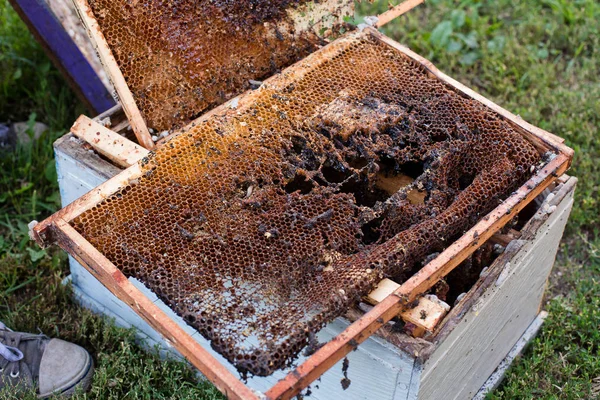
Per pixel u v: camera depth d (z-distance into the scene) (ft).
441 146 8.12
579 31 15.14
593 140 12.64
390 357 6.93
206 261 6.91
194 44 8.63
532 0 16.10
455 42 14.90
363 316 6.27
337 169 8.14
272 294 6.70
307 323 6.32
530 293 9.25
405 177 8.49
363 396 7.61
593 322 9.92
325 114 8.29
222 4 8.71
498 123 8.31
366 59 9.14
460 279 8.40
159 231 7.13
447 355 7.34
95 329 9.61
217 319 6.40
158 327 6.24
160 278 6.73
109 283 6.66
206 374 5.98
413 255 7.12
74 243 6.82
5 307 10.28
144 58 8.38
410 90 8.77
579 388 9.04
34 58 13.67
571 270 11.09
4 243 11.10
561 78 14.44
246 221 7.25
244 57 9.05
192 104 8.72
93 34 7.96
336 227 7.26
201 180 7.56
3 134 12.44
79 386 8.82
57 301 10.39
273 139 8.00
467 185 8.27
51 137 12.50
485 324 8.08
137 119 8.21
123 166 8.24
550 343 9.75
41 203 11.66
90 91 11.54
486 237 7.25
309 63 8.91
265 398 5.60
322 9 9.53
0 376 8.82
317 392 8.07
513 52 14.74
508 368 9.53
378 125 8.22
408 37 15.19
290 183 8.14
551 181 7.93
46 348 9.16
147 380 8.87
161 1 8.38
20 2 10.99
